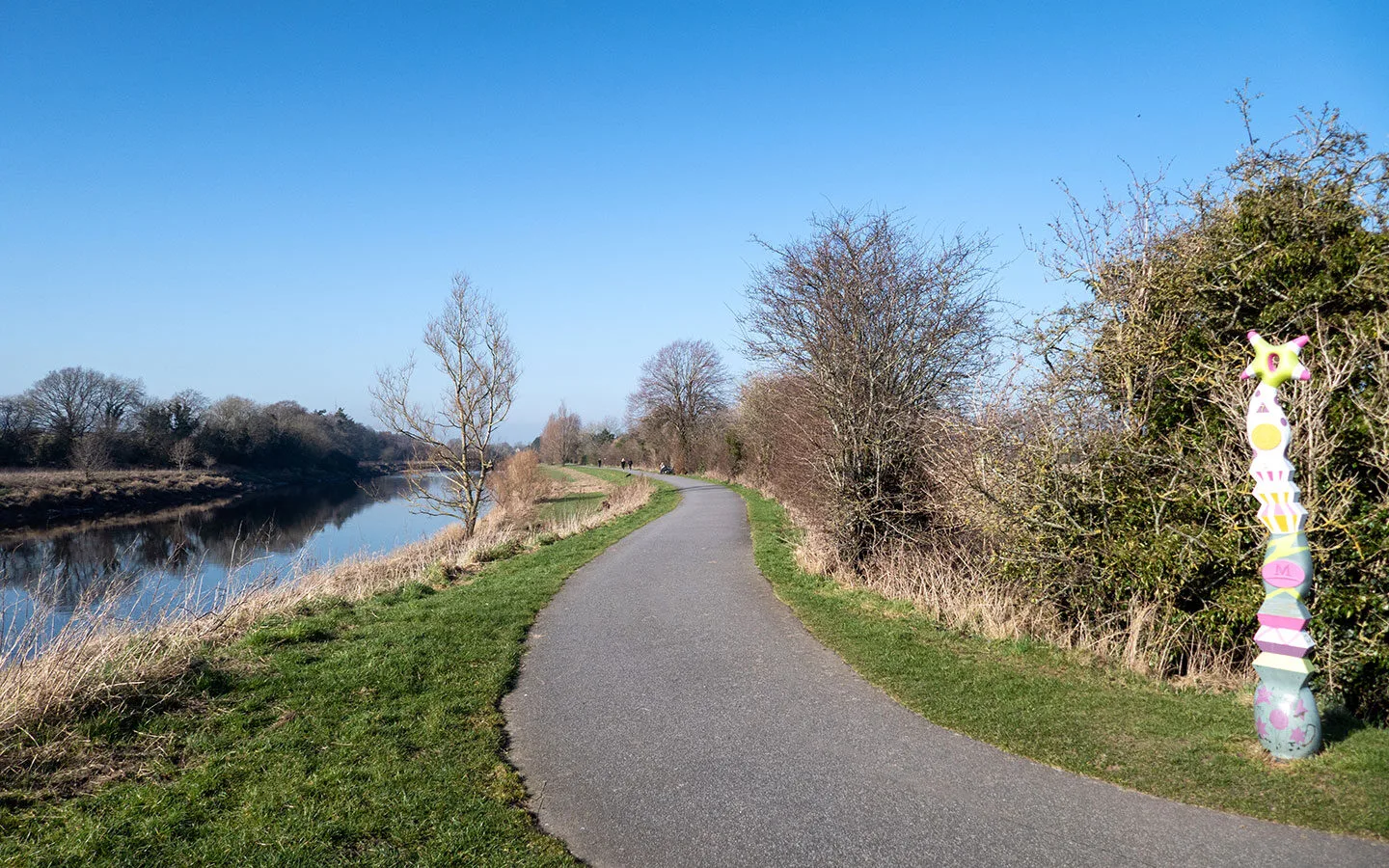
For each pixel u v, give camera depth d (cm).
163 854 405
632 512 2531
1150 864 382
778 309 1249
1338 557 600
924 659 730
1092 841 405
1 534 3136
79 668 603
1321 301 653
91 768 502
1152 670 680
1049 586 792
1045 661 715
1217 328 727
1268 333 685
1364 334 611
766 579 1182
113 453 5434
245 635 822
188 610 873
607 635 876
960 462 905
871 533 1165
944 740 546
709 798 475
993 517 827
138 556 2462
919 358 1181
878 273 1172
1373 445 589
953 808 447
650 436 6456
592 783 502
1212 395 691
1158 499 711
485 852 414
